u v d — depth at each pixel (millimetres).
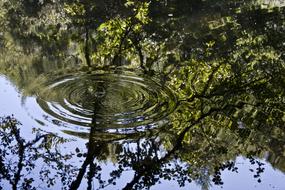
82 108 7496
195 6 13055
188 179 6355
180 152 6832
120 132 6965
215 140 7207
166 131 7113
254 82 9055
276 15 12758
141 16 11656
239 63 10000
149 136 6949
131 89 8234
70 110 7410
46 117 7262
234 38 11328
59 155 6625
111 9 12312
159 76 8969
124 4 12508
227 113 7910
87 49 10242
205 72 9391
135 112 7484
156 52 10273
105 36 10875
